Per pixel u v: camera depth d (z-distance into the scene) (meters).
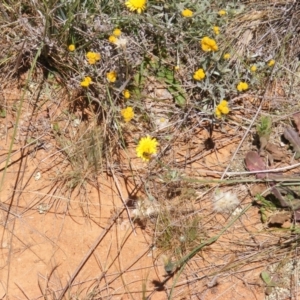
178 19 1.09
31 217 1.00
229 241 0.99
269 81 1.10
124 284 0.96
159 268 0.97
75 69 1.08
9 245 0.98
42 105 1.08
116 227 1.00
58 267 0.97
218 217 1.01
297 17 1.15
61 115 1.08
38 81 1.10
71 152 1.04
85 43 1.08
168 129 1.08
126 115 1.00
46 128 1.07
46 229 1.00
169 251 0.98
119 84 1.07
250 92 1.11
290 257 0.98
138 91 1.09
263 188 1.03
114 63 1.08
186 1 1.10
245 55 1.13
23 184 1.02
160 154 1.05
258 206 1.02
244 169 1.05
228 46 1.11
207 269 0.97
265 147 1.06
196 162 1.06
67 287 0.96
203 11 1.09
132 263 0.98
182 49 1.10
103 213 1.01
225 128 1.09
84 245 0.99
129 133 1.07
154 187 1.02
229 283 0.97
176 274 0.97
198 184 1.03
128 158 1.04
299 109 1.10
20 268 0.97
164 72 1.11
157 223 0.99
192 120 1.08
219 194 1.02
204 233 0.99
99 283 0.96
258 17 1.15
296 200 1.01
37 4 1.08
